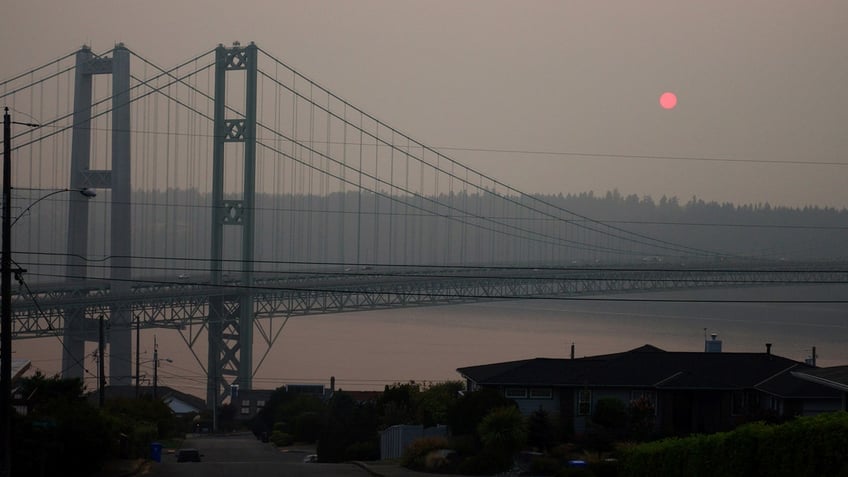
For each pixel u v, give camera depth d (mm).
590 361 128875
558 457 106438
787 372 122500
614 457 103312
